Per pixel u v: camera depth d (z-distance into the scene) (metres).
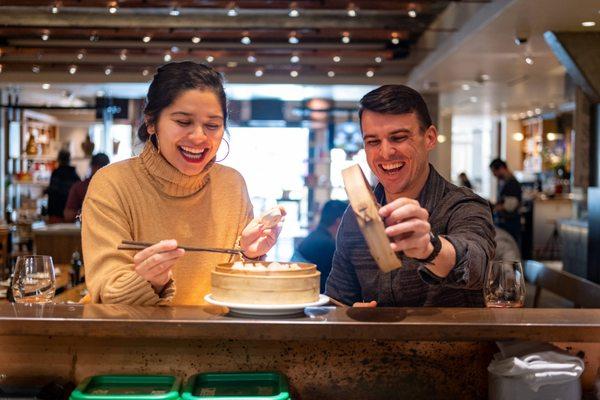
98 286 1.81
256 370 1.74
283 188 14.62
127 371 1.72
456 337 1.56
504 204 11.01
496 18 6.81
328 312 1.67
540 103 14.52
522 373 1.56
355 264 2.12
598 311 1.72
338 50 9.52
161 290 1.76
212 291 1.62
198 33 9.08
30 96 13.64
